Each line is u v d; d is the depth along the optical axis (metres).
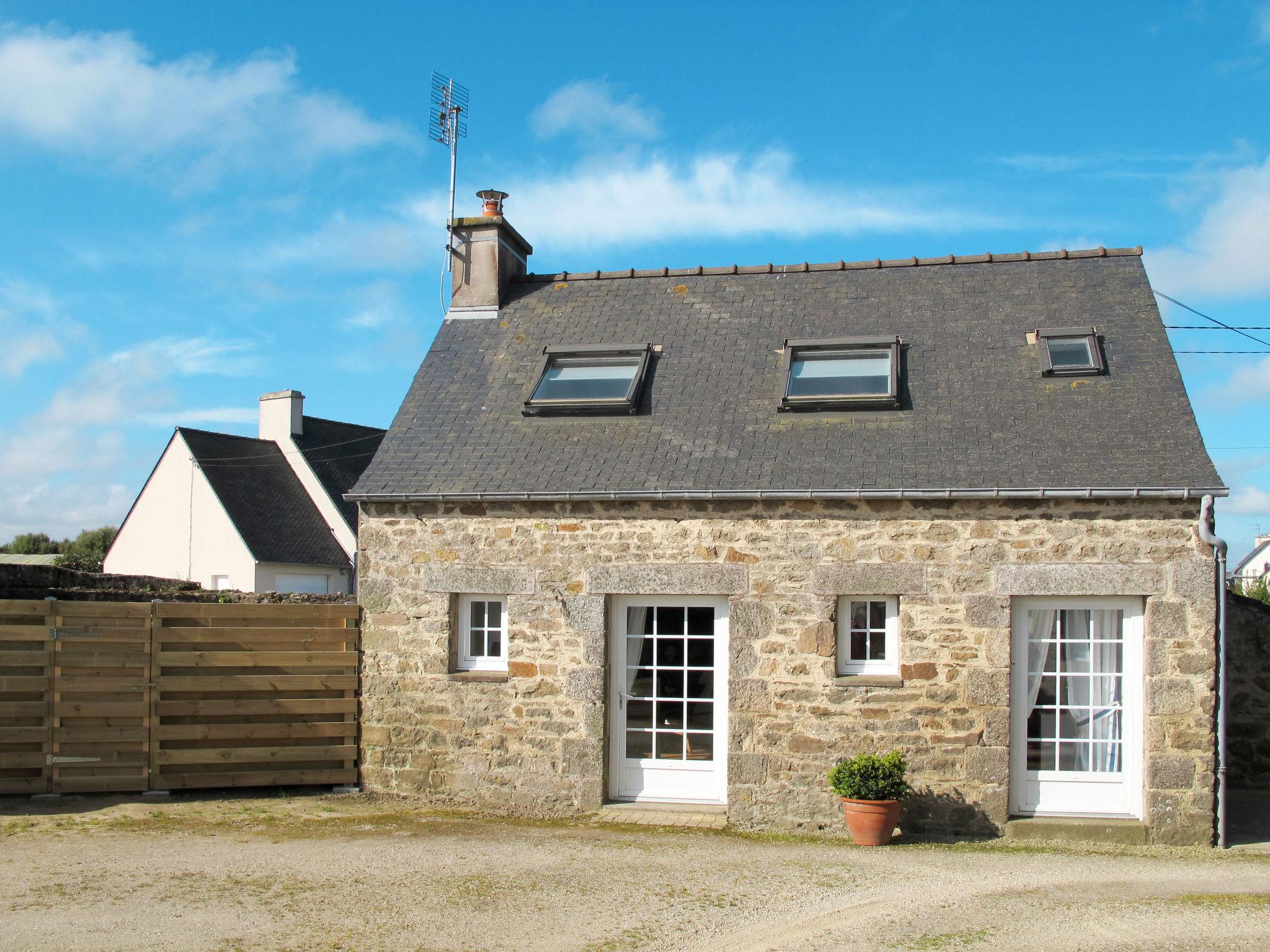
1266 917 6.92
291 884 7.50
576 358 11.73
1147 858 8.70
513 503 10.20
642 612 10.27
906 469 9.61
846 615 9.78
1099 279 11.59
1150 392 10.09
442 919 6.79
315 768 10.58
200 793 10.41
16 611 9.98
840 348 11.12
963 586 9.44
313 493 27.44
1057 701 9.55
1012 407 10.15
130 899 7.09
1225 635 9.10
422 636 10.43
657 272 12.84
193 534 25.97
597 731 10.03
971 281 11.88
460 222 12.80
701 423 10.57
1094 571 9.26
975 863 8.44
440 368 11.95
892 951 6.28
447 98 13.33
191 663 10.32
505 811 10.09
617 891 7.48
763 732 9.70
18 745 9.99
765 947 6.36
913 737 9.45
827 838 9.41
